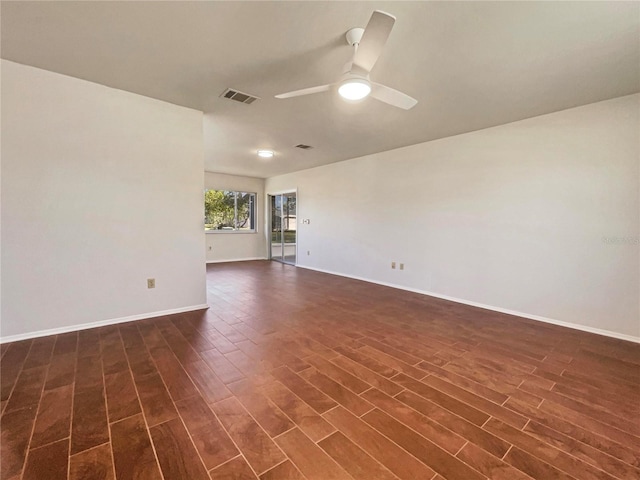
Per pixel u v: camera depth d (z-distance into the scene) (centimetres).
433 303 401
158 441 145
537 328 310
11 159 250
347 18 182
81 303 286
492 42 203
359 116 342
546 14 175
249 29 193
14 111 248
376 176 526
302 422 161
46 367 215
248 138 433
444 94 282
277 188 788
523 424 162
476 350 255
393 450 142
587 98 287
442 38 199
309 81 263
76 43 212
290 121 363
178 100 312
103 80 271
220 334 282
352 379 206
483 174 381
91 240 287
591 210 300
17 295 257
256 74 253
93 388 190
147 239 318
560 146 318
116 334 277
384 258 515
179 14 179
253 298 418
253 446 144
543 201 331
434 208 438
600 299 297
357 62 187
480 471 131
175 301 340
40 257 265
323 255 647
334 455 139
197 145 338
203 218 351
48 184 265
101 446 142
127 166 301
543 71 240
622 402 182
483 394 190
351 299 418
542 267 334
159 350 246
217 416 165
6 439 145
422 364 229
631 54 215
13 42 213
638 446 146
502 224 365
